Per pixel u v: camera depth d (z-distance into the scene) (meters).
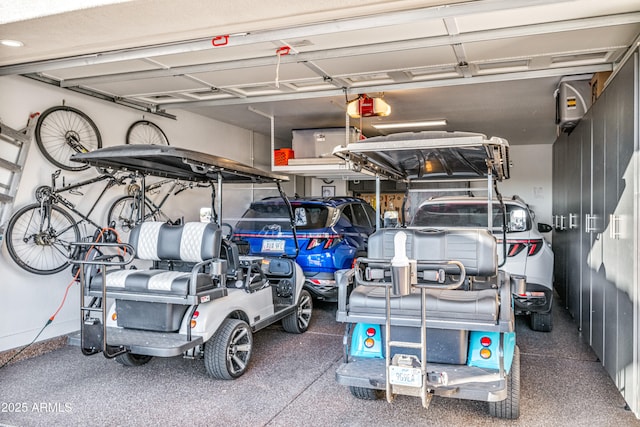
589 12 3.46
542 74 5.04
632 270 3.11
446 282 3.69
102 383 4.05
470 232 3.62
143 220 4.79
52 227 4.93
